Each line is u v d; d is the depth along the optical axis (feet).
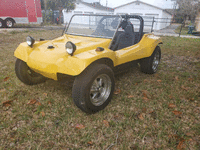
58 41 11.09
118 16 11.13
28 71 11.71
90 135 7.35
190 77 14.06
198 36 46.26
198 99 10.48
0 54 19.34
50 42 10.75
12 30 42.45
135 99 10.33
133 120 8.38
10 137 7.09
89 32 11.87
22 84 11.79
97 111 8.87
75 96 7.90
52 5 89.51
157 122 8.27
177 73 14.97
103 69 8.38
